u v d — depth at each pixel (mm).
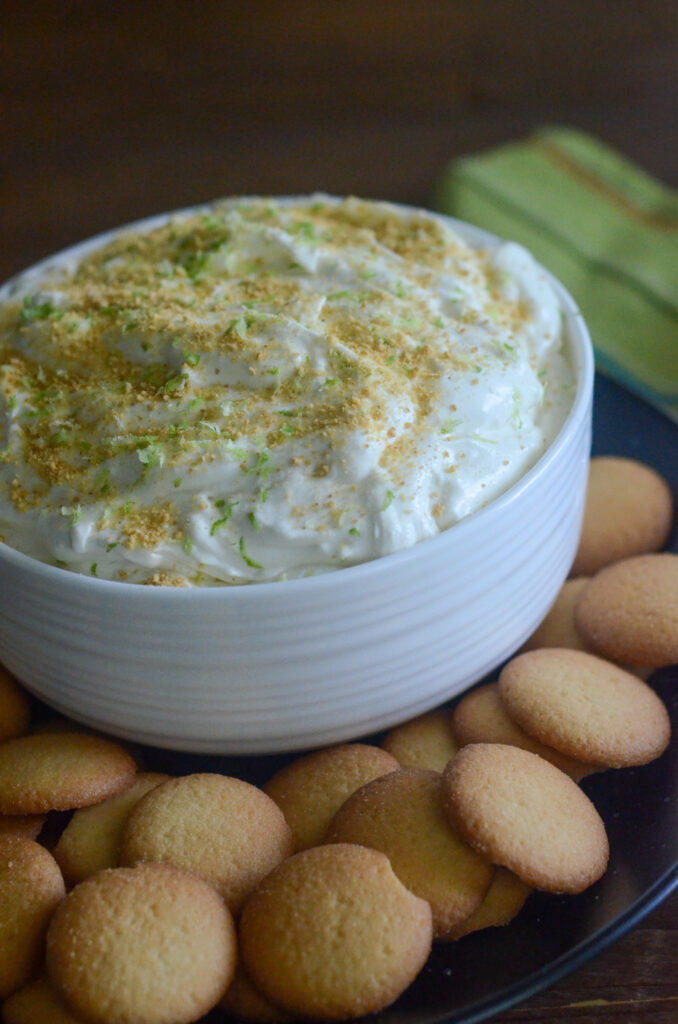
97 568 357
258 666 351
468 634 369
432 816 349
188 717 366
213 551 352
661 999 348
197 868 345
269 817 357
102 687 367
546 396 395
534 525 365
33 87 829
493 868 342
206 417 371
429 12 874
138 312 395
